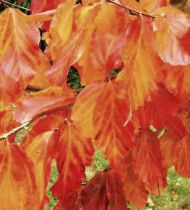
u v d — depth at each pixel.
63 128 0.71
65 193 0.72
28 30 0.68
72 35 0.66
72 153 0.71
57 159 0.71
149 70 0.63
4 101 0.68
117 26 0.64
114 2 0.64
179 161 0.85
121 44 0.64
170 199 2.86
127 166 0.84
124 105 0.66
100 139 0.67
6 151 0.62
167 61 0.61
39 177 0.68
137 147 0.80
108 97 0.66
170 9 0.64
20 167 0.62
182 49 0.61
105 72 0.65
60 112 0.71
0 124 0.73
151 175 0.79
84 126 0.67
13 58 0.67
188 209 2.81
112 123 0.66
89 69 0.65
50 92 0.71
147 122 0.67
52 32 0.67
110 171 0.90
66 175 0.71
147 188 0.88
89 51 0.65
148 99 0.64
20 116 0.69
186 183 2.96
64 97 0.71
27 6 3.21
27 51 0.68
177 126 0.78
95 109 0.66
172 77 0.64
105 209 0.91
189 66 0.64
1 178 0.62
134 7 0.66
